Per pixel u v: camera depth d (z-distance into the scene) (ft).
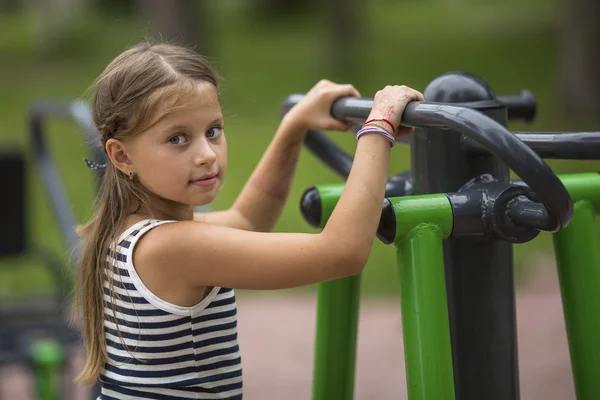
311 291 24.54
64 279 15.17
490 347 6.49
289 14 103.24
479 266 6.45
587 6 48.47
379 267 26.30
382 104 6.24
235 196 35.42
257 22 102.63
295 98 7.84
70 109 13.23
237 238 6.30
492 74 66.23
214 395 6.56
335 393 7.29
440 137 6.50
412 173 6.81
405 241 6.08
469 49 77.66
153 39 7.86
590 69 48.60
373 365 18.74
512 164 5.40
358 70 70.18
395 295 23.62
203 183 6.47
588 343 6.55
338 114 7.33
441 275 6.05
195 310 6.48
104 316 6.74
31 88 65.21
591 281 6.58
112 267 6.62
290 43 88.12
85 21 89.61
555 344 19.24
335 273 6.14
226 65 75.25
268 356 19.63
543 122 49.06
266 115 55.57
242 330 21.35
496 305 6.49
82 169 41.57
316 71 70.64
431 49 79.30
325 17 73.56
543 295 22.65
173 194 6.50
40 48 83.10
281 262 6.16
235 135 49.60
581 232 6.62
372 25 93.97
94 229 6.85
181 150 6.43
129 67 6.52
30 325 13.93
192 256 6.36
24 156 15.71
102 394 6.79
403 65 71.92
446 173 6.51
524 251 27.04
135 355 6.52
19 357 12.86
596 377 6.51
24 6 118.73
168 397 6.48
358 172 6.11
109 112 6.56
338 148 7.86
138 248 6.52
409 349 6.04
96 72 71.56
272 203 7.86
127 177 6.73
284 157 7.78
